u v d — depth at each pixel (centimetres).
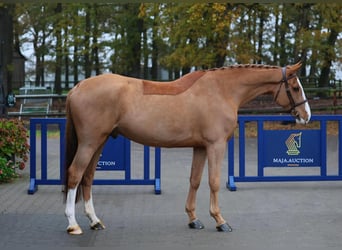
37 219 740
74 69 3584
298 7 2191
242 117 985
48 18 2925
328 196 918
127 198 904
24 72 4188
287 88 688
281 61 2773
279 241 630
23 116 2177
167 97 656
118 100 643
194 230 682
